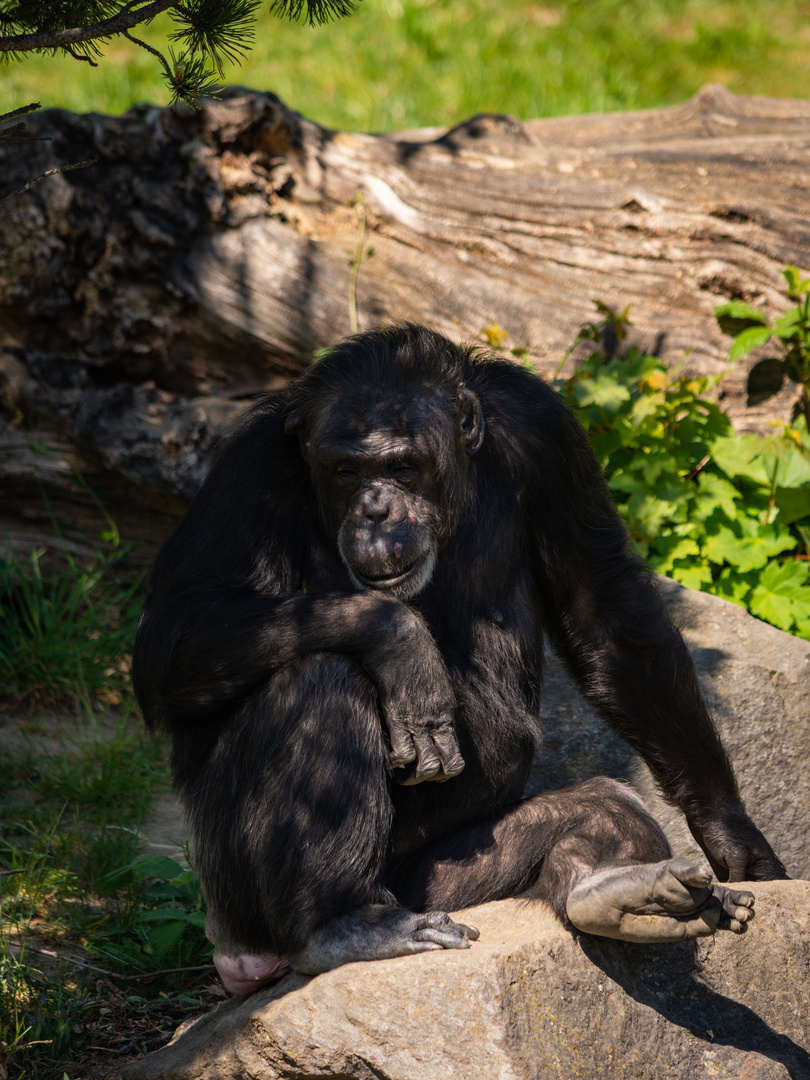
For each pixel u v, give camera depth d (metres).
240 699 10.16
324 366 10.70
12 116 10.75
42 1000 11.66
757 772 14.08
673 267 20.09
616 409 18.25
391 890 10.52
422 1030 8.50
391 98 40.44
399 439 10.08
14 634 19.56
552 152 21.23
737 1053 9.40
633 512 17.84
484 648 10.75
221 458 11.05
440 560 10.75
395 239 20.81
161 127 19.39
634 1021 9.11
